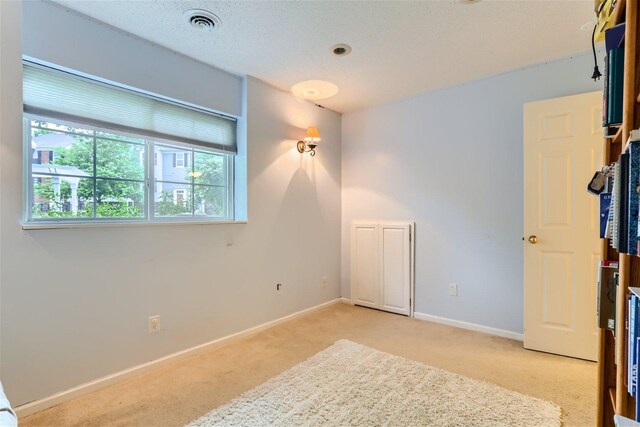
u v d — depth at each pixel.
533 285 2.63
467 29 2.21
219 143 2.89
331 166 3.89
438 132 3.32
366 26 2.17
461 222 3.19
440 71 2.88
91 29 2.08
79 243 2.01
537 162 2.62
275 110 3.23
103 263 2.11
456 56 2.60
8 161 1.74
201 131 2.76
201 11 2.00
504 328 2.94
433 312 3.36
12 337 1.77
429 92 3.35
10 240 1.76
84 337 2.03
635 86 1.09
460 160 3.19
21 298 1.80
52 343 1.91
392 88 3.25
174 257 2.48
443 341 2.80
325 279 3.83
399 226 3.56
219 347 2.72
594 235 2.42
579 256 2.47
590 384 2.09
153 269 2.36
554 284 2.55
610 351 1.42
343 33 2.26
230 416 1.77
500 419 1.72
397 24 2.14
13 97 1.74
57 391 1.92
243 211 2.98
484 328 3.04
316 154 3.69
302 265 3.54
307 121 3.57
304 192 3.55
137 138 2.38
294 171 3.44
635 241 0.99
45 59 1.90
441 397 1.92
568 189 2.51
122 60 2.22
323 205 3.79
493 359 2.45
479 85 3.06
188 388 2.07
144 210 2.43
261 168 3.11
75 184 2.09
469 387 2.03
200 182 2.80
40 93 1.92
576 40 2.37
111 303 2.15
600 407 1.43
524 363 2.39
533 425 1.67
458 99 3.19
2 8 1.68
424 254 3.41
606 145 1.45
